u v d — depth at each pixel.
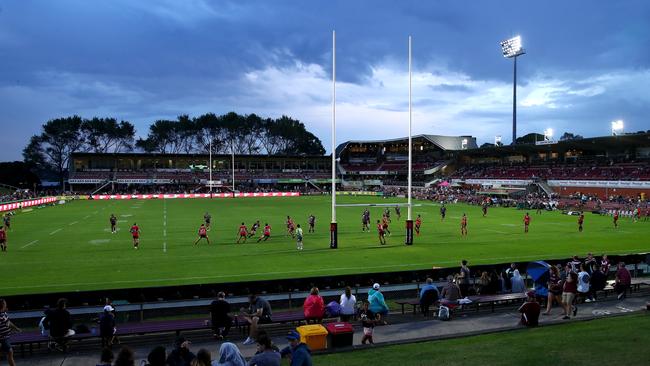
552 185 97.06
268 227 42.84
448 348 13.66
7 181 148.62
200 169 144.12
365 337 14.87
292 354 10.20
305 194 128.38
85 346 15.74
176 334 16.48
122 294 20.00
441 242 42.09
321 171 156.50
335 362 12.67
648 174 84.81
